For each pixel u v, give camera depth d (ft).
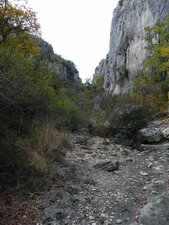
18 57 20.04
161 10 85.05
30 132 20.06
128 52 110.52
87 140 26.84
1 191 12.73
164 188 14.11
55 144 20.24
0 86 14.48
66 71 198.18
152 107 34.45
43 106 24.22
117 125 28.73
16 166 14.48
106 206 12.67
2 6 46.80
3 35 44.78
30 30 51.96
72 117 31.86
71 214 11.71
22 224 10.52
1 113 16.65
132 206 12.62
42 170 15.24
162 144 24.72
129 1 119.85
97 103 52.31
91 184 15.37
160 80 62.69
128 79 107.55
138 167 18.84
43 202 12.41
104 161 19.21
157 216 11.10
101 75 211.61
